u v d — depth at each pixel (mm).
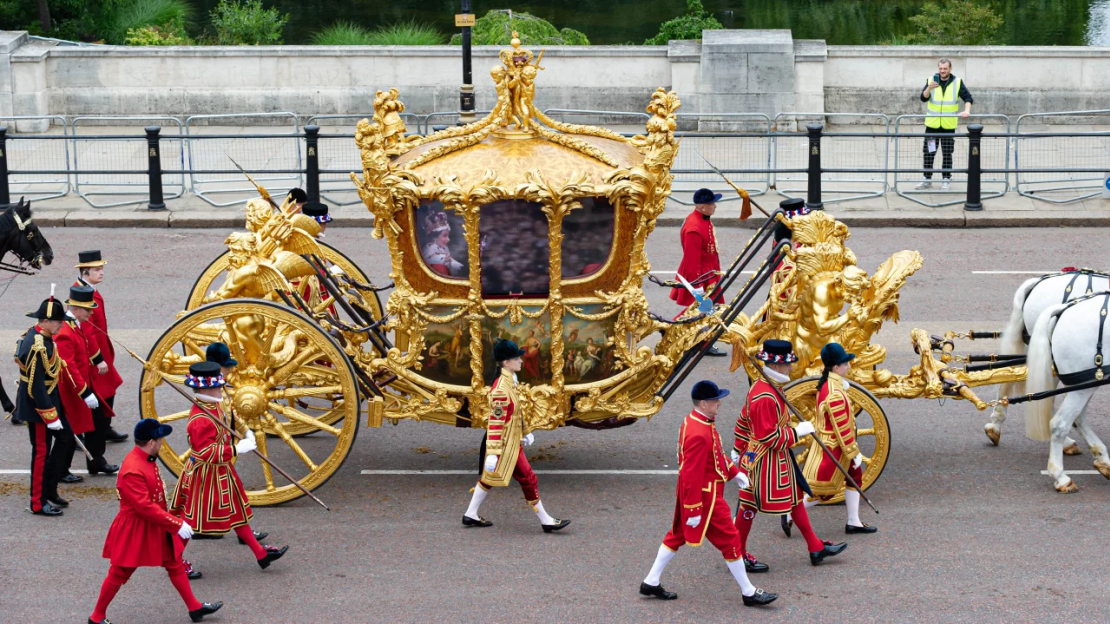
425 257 31391
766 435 27484
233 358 31266
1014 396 35281
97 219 58562
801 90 73438
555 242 30391
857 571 28406
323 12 109938
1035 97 73000
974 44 88000
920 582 27812
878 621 26125
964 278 50125
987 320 45000
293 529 30719
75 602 27156
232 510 27812
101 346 33750
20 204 40188
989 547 29422
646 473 34062
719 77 73250
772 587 27719
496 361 29844
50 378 30953
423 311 31703
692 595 27344
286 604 27000
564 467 34531
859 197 61656
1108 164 64688
